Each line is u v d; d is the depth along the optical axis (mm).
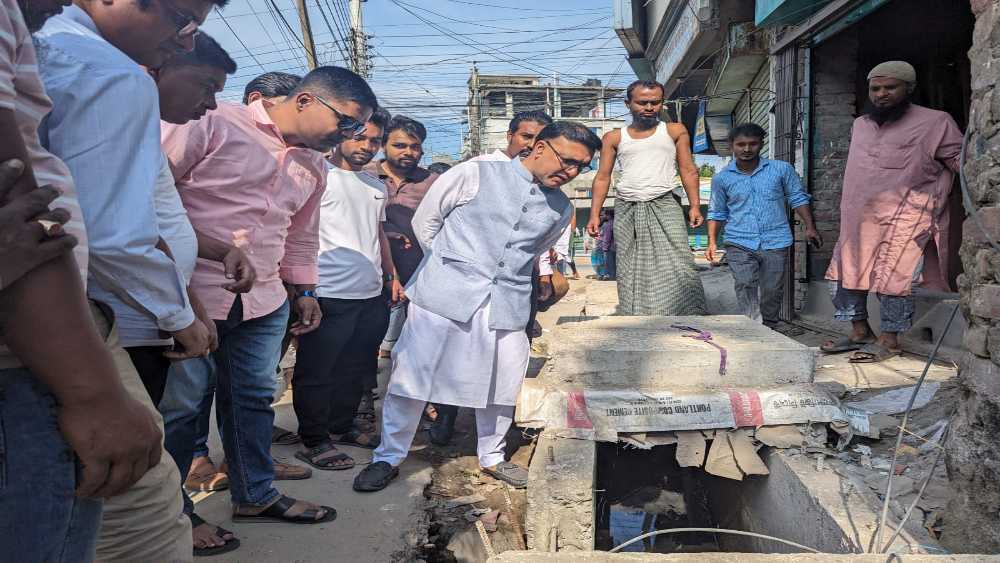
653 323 4051
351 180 3447
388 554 2391
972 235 2080
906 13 6695
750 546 3270
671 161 5160
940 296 4887
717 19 9211
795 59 7094
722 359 3264
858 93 7055
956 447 2121
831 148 6934
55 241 890
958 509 2105
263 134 2416
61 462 959
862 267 4605
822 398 3129
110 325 1297
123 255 1323
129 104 1352
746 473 2943
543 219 3061
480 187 3057
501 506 2988
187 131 2133
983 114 2020
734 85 11133
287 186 2484
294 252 2840
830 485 2590
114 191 1317
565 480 2715
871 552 2096
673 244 5125
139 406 1033
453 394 3053
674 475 4070
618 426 3096
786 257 5617
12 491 916
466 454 3570
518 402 3225
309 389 3273
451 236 3098
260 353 2490
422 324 3047
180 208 1859
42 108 1002
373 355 3867
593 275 17266
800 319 6652
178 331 1510
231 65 1894
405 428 3070
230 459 2551
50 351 902
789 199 5621
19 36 934
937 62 7305
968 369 2104
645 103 5051
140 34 1472
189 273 1856
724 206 5746
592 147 2945
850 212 4672
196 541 2355
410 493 2945
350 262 3314
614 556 1809
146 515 1424
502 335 3111
